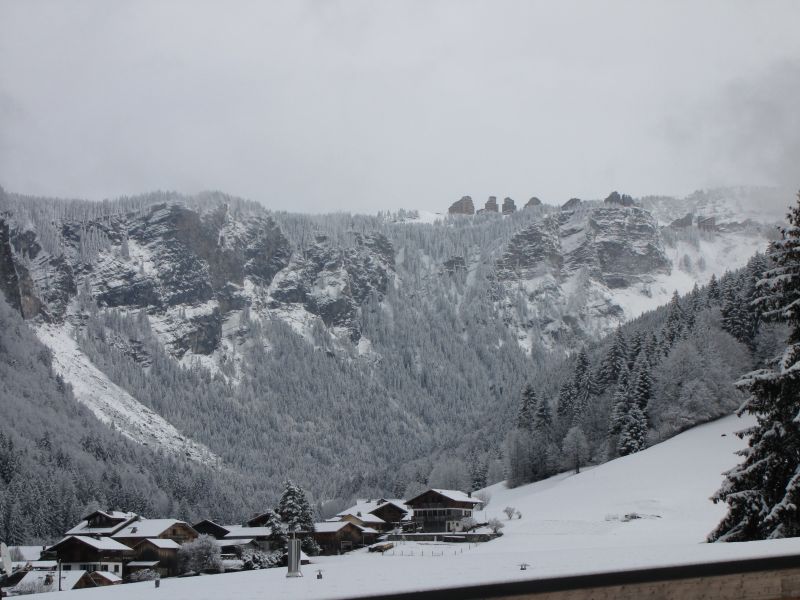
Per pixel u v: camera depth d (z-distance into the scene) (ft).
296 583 54.24
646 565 51.37
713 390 518.78
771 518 111.34
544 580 48.32
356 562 78.48
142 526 447.83
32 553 443.32
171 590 54.95
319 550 437.17
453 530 469.98
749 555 53.83
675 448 470.80
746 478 117.39
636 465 459.32
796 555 54.19
